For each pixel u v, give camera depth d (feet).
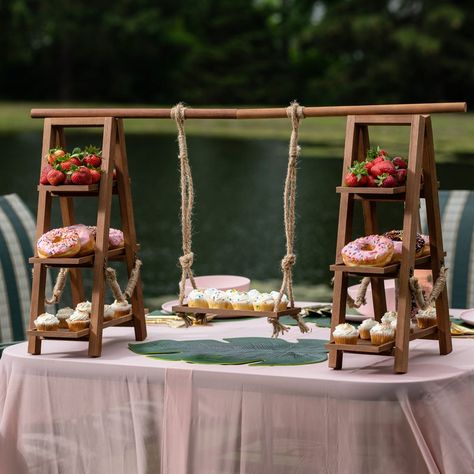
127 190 9.75
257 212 43.68
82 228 9.39
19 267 12.50
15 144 70.38
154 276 30.71
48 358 9.05
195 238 38.01
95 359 9.01
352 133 8.87
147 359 8.97
